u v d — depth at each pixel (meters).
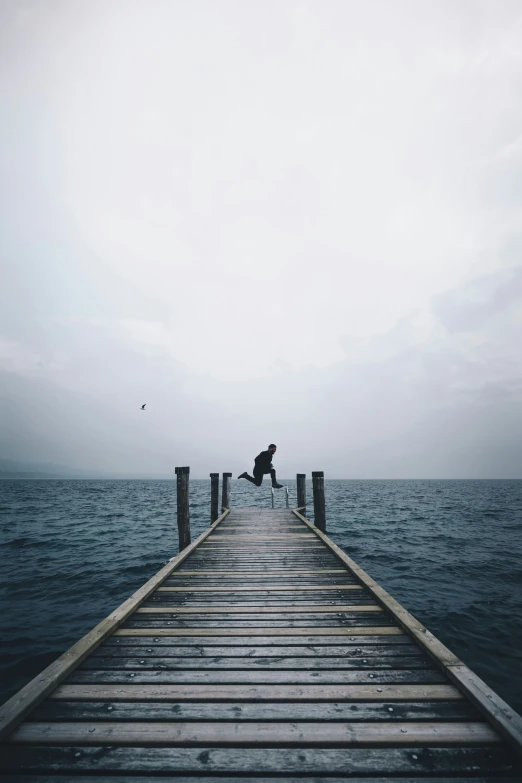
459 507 33.06
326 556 6.08
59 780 1.83
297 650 3.02
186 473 8.02
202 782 1.82
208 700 2.38
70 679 2.60
